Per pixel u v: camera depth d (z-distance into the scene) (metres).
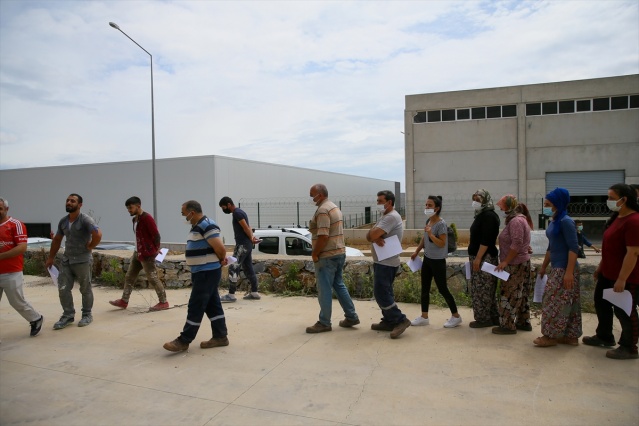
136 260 6.68
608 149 26.25
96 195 26.39
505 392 3.64
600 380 3.80
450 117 28.67
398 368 4.19
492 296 5.23
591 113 26.44
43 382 4.07
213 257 4.78
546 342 4.57
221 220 23.30
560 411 3.32
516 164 27.58
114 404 3.62
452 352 4.54
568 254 4.40
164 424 3.30
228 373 4.19
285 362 4.42
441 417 3.29
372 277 7.18
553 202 4.46
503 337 4.96
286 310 6.45
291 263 7.67
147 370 4.30
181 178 23.77
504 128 27.69
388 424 3.21
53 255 5.86
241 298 7.27
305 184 34.09
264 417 3.36
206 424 3.28
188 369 4.30
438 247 5.25
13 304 5.21
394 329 5.05
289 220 30.73
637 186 4.36
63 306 5.76
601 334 4.53
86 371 4.30
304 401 3.60
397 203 60.59
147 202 24.91
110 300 7.33
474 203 5.15
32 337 5.36
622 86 25.64
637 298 4.14
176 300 7.30
